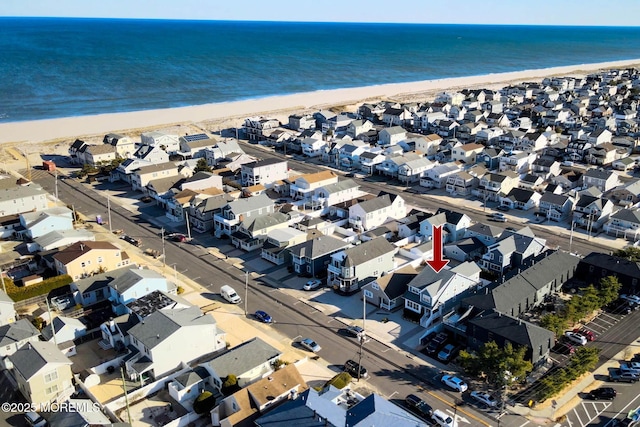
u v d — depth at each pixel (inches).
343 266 3036.4
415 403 2133.4
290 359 2468.0
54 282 3009.4
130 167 5078.7
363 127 6727.4
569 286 3073.3
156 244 3750.0
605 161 5502.0
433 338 2588.6
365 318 2829.7
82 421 1868.8
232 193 4468.5
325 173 4690.0
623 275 2974.9
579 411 2113.7
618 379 2290.8
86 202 4608.8
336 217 4168.3
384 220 4035.4
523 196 4416.8
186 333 2388.0
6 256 3398.1
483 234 3572.8
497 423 2059.5
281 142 6363.2
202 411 2097.7
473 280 2950.3
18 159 5851.4
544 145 6131.9
